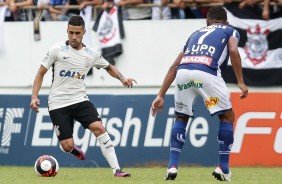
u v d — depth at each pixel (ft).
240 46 160.04
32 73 167.53
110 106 163.63
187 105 103.86
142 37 163.43
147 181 104.99
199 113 160.35
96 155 162.20
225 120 104.99
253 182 106.01
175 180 107.04
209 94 102.12
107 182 103.65
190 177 117.70
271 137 159.43
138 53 163.63
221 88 102.01
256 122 159.84
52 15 169.99
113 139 163.12
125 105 163.12
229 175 105.70
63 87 117.50
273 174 130.82
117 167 116.57
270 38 159.33
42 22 166.91
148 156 161.68
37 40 167.22
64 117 117.60
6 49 168.14
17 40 167.84
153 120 161.79
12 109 166.91
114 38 163.43
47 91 165.78
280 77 159.22
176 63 106.63
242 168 153.79
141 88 163.53
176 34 162.81
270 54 159.33
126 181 105.60
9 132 166.50
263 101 159.63
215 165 160.04
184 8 164.86
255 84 159.53
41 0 171.42
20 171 142.20
